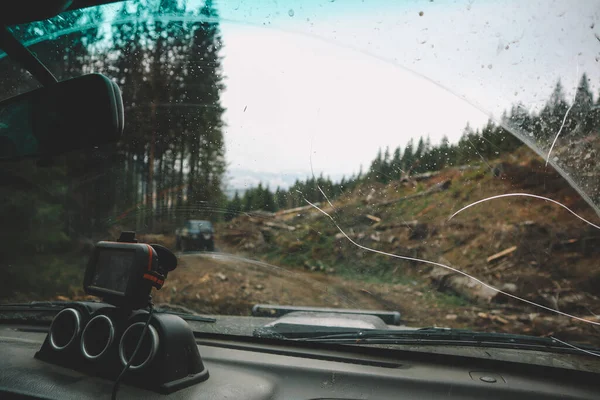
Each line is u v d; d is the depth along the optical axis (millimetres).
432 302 6691
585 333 5301
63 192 8164
